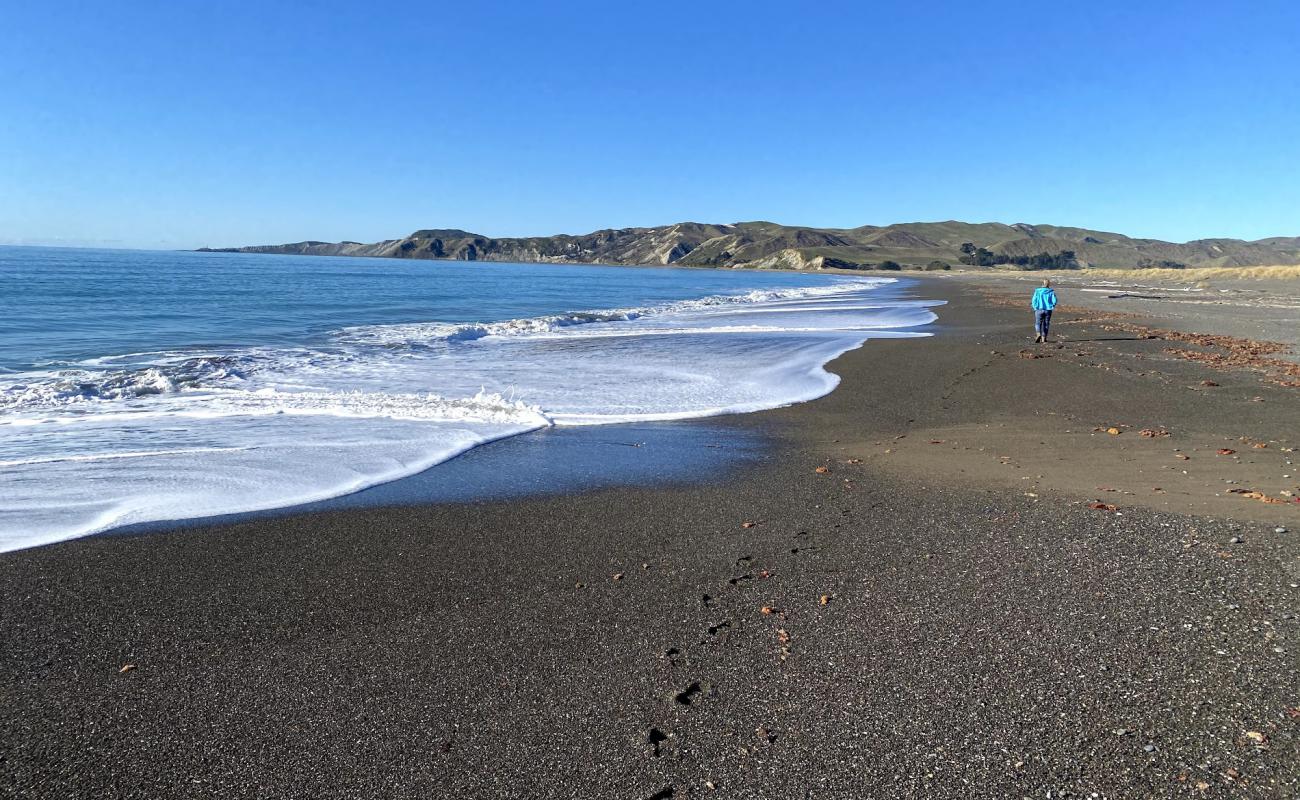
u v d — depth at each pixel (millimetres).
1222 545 5172
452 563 5207
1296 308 33000
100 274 53938
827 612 4336
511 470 7738
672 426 10047
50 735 3238
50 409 10234
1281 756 2891
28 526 5883
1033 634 3969
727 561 5195
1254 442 8594
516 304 37781
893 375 14406
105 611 4449
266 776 2969
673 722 3277
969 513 6152
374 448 8531
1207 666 3574
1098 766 2885
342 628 4230
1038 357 16453
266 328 22047
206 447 8438
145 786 2916
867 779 2869
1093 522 5789
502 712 3379
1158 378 13391
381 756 3080
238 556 5332
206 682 3664
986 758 2963
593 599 4586
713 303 40781
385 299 37844
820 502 6594
